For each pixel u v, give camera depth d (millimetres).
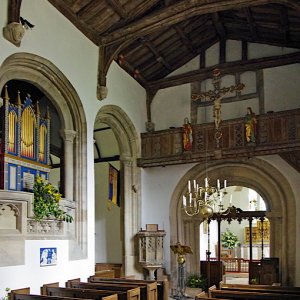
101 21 12664
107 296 7500
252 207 25578
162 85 16000
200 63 15695
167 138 14688
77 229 11695
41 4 10844
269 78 14359
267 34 14414
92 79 12930
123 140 14906
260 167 13703
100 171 16328
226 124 13539
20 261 9008
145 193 15336
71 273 10820
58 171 15992
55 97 11641
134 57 14633
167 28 13883
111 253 15539
